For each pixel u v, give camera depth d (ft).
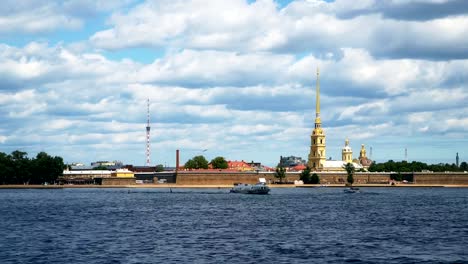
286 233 357.20
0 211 545.85
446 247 301.84
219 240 323.37
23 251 287.28
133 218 463.83
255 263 254.68
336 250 289.33
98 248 295.07
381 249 293.64
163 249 291.38
